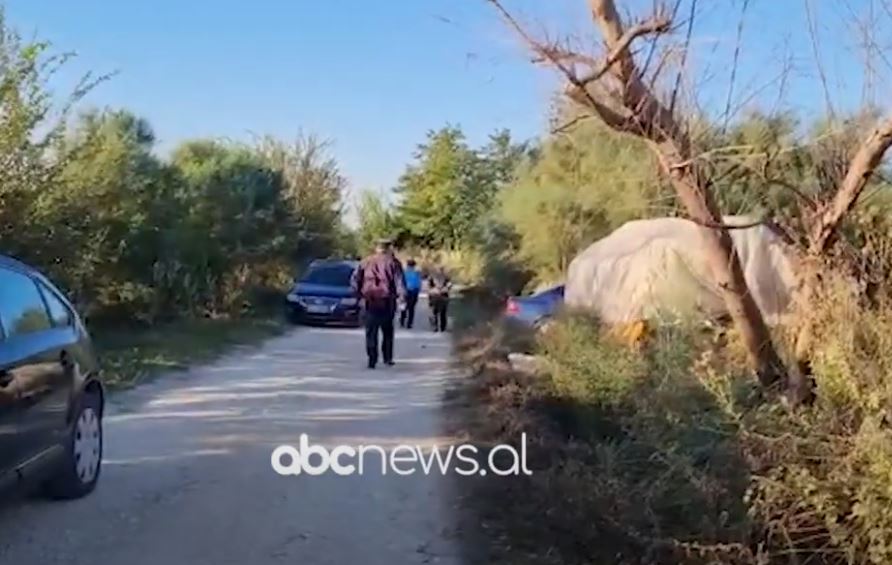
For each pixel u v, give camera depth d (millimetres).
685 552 5078
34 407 6465
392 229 64438
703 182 5926
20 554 5996
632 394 7078
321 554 6164
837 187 5742
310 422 10641
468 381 13469
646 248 13367
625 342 8945
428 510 7156
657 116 5727
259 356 17438
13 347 6355
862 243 5566
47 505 7098
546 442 8188
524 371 11500
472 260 37094
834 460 4586
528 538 6285
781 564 4781
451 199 61625
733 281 6109
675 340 6961
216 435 9789
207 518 6879
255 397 12367
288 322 25875
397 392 13070
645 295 9352
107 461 8562
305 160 42312
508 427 9117
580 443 7242
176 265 21953
